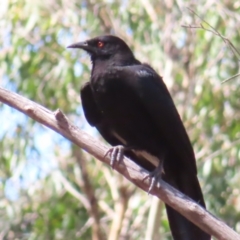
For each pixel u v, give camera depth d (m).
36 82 15.23
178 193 7.72
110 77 8.94
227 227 7.41
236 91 14.58
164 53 14.94
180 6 14.16
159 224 13.70
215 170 14.67
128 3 15.22
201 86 14.55
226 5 14.59
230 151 14.44
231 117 15.03
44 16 15.09
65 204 16.59
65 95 15.16
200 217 7.48
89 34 15.20
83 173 15.98
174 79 14.88
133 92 8.84
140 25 15.22
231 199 15.13
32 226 16.23
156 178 7.83
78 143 7.85
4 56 14.98
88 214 16.78
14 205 16.02
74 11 15.16
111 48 9.24
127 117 8.95
